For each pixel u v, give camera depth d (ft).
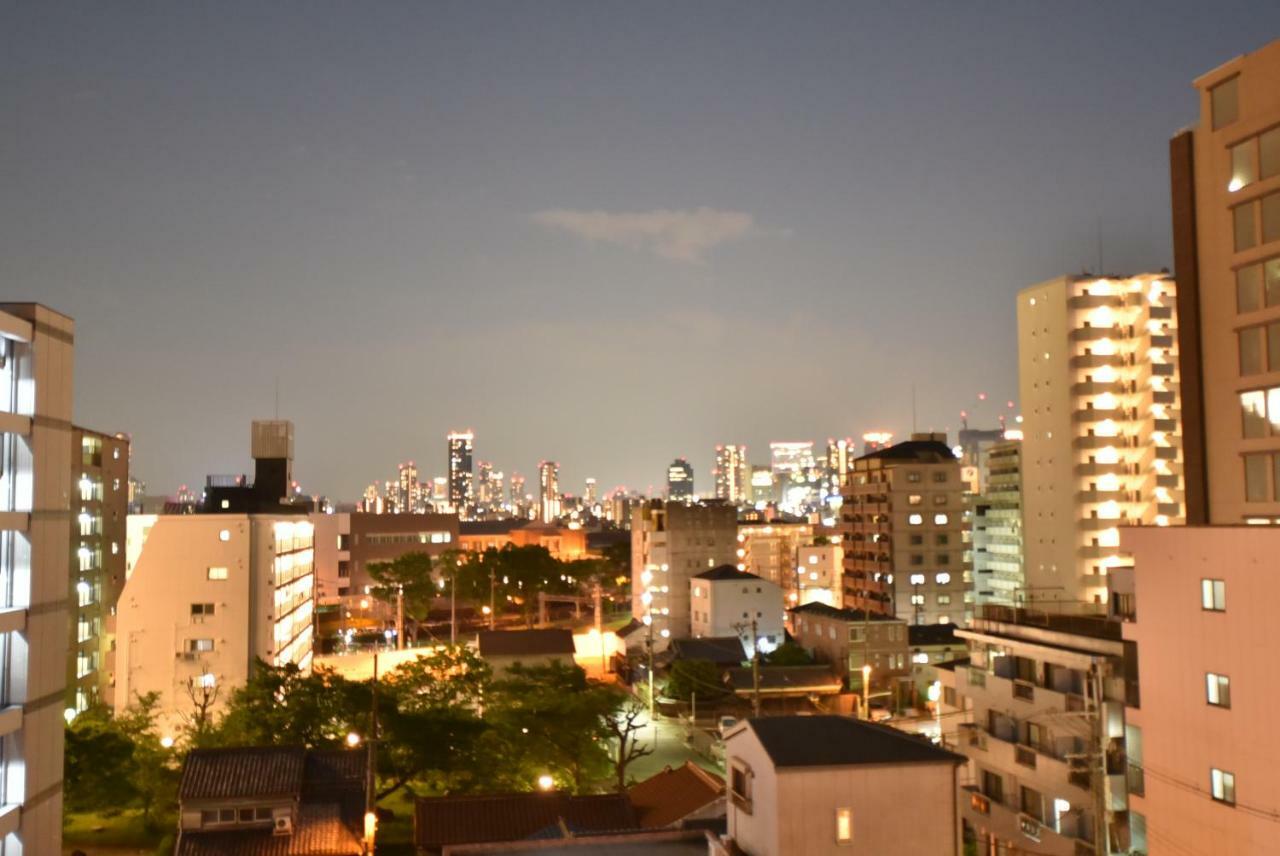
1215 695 112.57
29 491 110.22
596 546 643.45
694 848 110.32
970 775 157.89
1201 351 153.48
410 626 441.68
